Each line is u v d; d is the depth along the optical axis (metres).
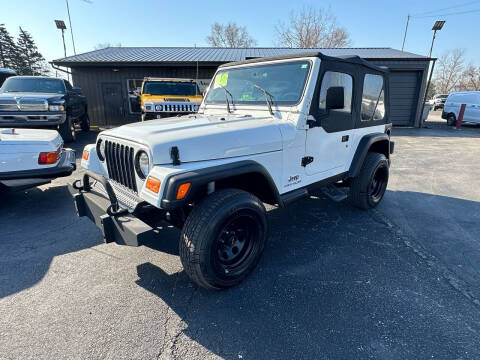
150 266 2.84
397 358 1.85
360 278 2.70
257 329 2.08
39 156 4.05
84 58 14.46
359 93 3.55
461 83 60.97
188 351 1.90
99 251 3.11
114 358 1.84
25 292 2.45
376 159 4.03
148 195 2.09
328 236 3.53
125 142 2.40
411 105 15.82
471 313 2.26
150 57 14.85
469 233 3.67
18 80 9.23
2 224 3.76
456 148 9.83
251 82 3.24
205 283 2.28
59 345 1.93
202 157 2.21
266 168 2.60
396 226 3.84
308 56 2.87
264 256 3.06
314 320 2.17
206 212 2.17
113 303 2.33
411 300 2.40
